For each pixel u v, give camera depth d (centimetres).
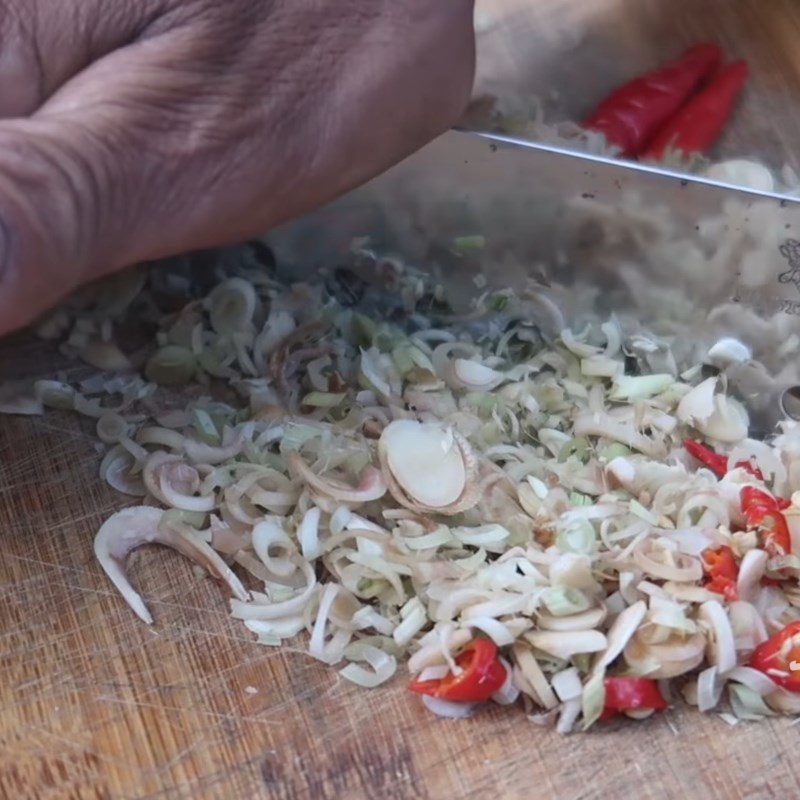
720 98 39
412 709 33
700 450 36
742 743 33
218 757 32
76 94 31
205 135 31
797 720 33
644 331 38
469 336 37
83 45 31
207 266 36
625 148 38
